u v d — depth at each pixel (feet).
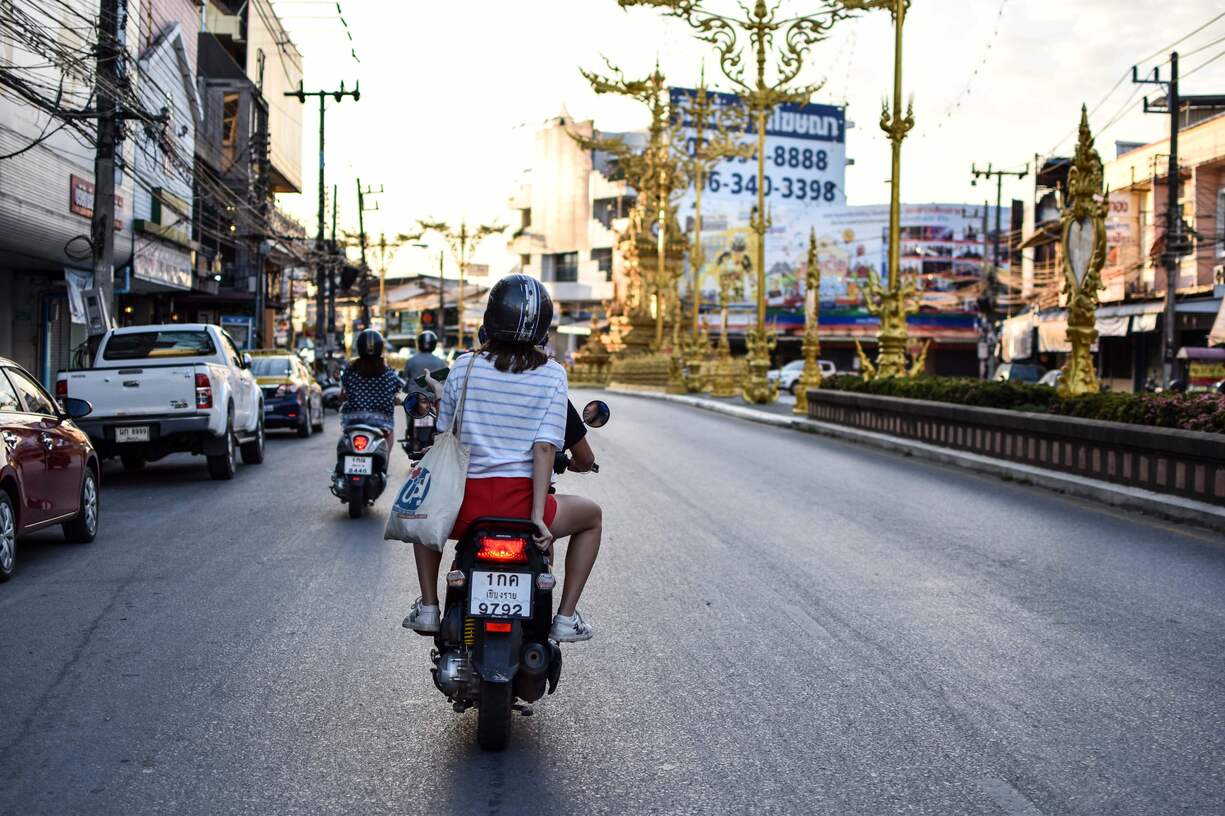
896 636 22.11
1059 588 26.73
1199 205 127.34
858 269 287.89
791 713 17.29
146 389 47.62
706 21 104.37
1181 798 13.87
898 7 77.25
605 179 317.42
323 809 13.46
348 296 216.54
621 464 56.90
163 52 101.24
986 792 14.05
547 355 15.96
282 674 19.36
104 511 40.22
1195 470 37.40
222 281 147.33
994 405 56.44
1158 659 20.44
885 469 55.72
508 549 14.90
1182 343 129.18
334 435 81.25
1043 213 181.37
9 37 57.57
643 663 20.12
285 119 191.11
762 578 27.86
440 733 16.38
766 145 296.92
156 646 21.21
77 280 80.79
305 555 31.19
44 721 16.72
